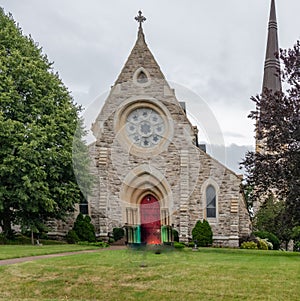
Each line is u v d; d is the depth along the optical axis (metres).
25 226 20.88
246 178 16.84
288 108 15.92
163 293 9.52
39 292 9.73
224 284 10.02
